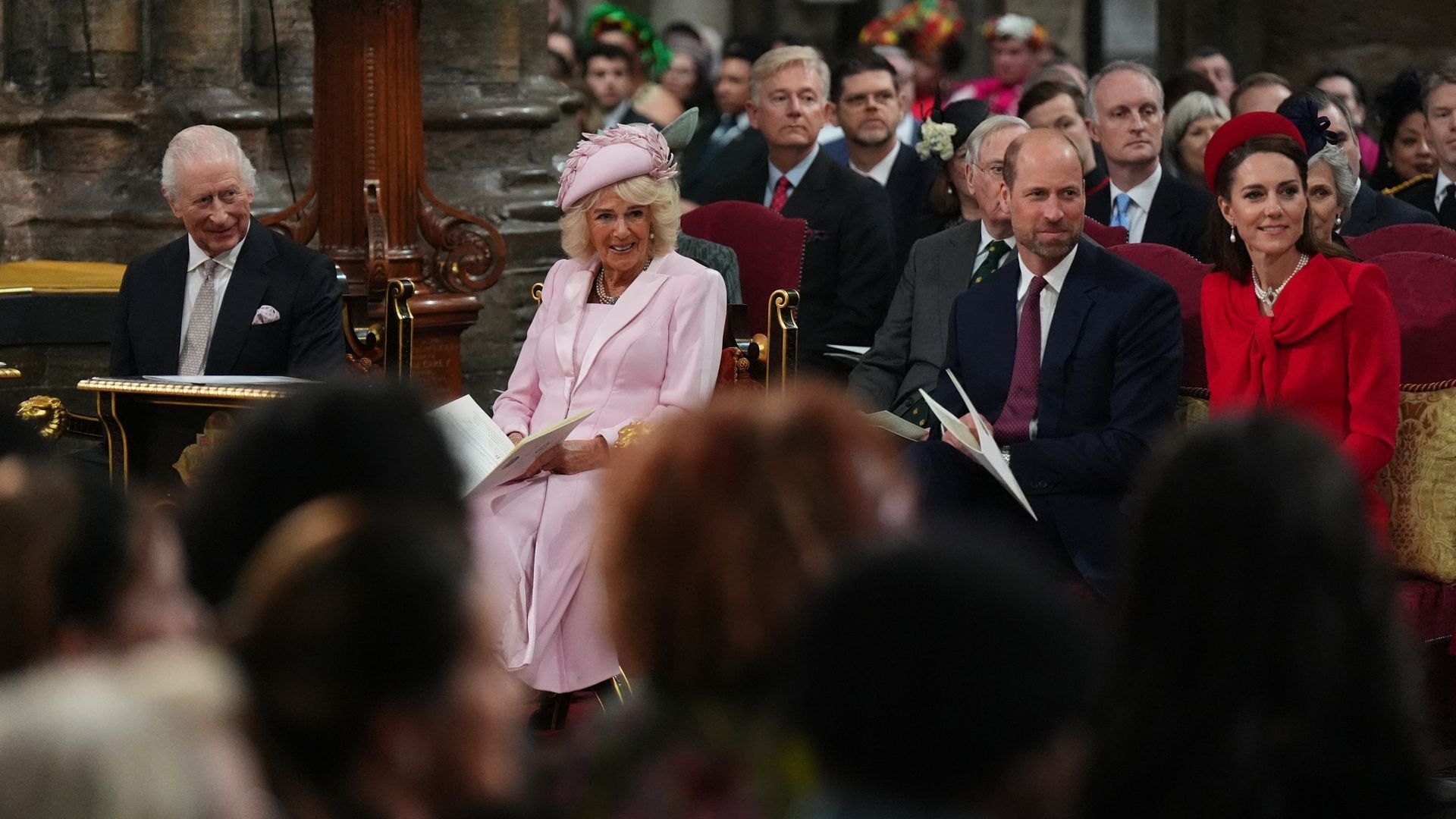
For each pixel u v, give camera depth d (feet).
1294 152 30.32
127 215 47.32
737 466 12.39
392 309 34.81
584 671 30.99
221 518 16.46
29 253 48.03
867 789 10.11
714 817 11.75
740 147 57.98
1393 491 31.07
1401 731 13.79
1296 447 13.98
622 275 33.45
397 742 10.25
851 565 10.48
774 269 38.01
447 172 51.19
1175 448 14.40
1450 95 46.73
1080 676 10.21
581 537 31.09
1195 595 13.84
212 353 33.83
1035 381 31.83
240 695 10.07
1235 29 86.58
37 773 8.30
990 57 98.58
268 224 40.01
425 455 16.78
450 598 10.23
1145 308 31.17
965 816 10.08
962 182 40.57
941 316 37.50
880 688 9.99
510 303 51.08
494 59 51.88
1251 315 30.81
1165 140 51.70
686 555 12.18
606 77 70.38
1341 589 13.75
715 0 108.27
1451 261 31.32
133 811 8.38
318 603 10.11
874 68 48.98
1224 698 13.67
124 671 8.96
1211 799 13.50
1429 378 30.96
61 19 47.98
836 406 12.84
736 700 12.15
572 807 12.08
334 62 39.52
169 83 48.42
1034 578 10.37
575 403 32.81
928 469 31.12
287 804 10.32
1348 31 83.82
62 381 41.55
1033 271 32.09
